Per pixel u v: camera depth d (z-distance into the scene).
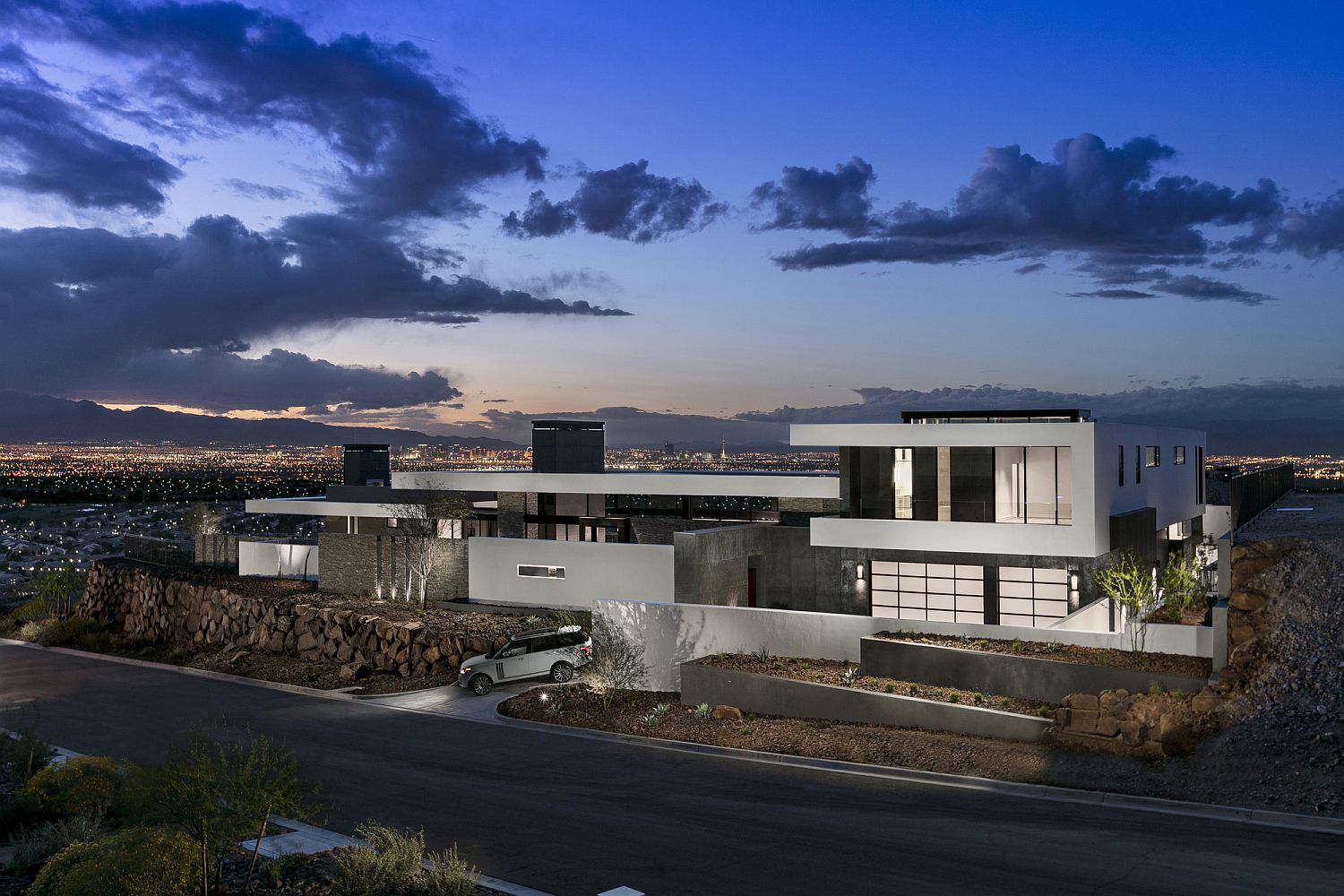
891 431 29.66
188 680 29.00
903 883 10.89
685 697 21.09
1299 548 18.58
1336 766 13.80
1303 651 16.44
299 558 40.94
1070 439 27.42
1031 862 11.47
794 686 19.45
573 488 36.72
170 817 10.09
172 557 44.75
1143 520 30.83
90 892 9.65
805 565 31.30
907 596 30.08
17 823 14.05
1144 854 11.66
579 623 28.11
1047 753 15.96
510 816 13.90
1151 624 19.92
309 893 10.66
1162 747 15.19
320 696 25.70
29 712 24.03
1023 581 28.66
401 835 12.56
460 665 27.17
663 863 11.72
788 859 11.75
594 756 17.81
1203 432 41.62
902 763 16.22
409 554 33.94
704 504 36.91
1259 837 12.22
